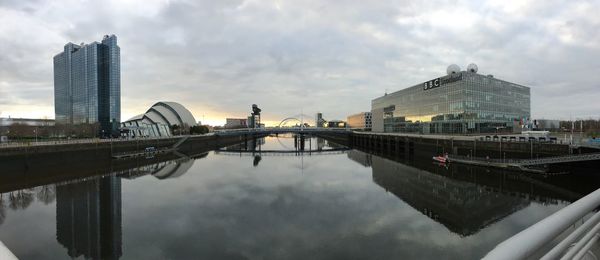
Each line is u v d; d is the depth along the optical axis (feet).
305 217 96.32
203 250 73.61
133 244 77.41
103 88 439.63
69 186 145.79
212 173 184.24
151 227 88.84
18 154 168.86
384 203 112.47
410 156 267.39
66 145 200.44
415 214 99.19
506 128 288.10
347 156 289.12
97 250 74.79
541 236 6.76
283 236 81.30
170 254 71.87
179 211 103.30
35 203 116.47
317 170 196.03
